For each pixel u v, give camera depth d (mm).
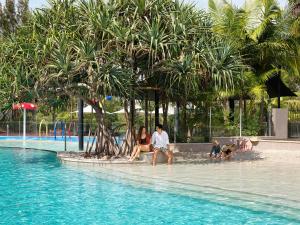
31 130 40875
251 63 28750
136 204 9883
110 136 19391
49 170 16062
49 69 18125
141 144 17953
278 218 8352
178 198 10406
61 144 31297
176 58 18250
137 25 18359
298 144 21578
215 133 25031
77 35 18297
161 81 20516
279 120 25625
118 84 17031
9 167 17188
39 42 17781
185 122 25094
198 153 21953
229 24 27812
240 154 21266
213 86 20703
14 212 9242
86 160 17750
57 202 10188
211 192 10883
